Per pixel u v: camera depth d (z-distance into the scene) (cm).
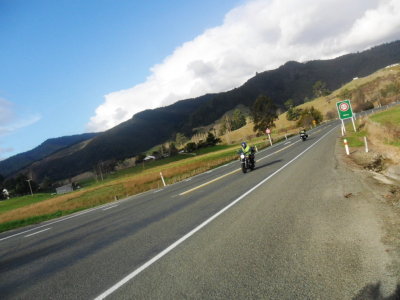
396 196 817
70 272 605
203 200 1195
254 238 629
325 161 1781
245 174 1847
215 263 525
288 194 1034
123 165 17512
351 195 897
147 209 1262
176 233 762
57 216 2030
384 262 443
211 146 13988
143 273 530
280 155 2741
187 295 428
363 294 371
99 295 473
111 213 1390
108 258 652
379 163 1477
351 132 3756
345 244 532
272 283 427
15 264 750
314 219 709
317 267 457
